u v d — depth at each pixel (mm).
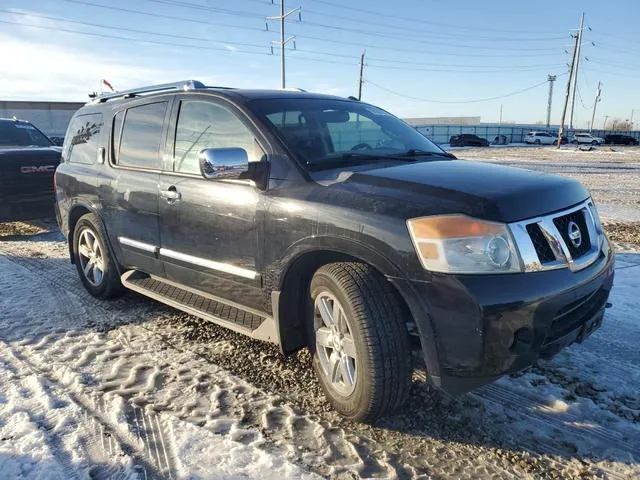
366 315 2686
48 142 9359
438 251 2502
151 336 4184
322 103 4000
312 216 2920
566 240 2760
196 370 3592
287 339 3260
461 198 2629
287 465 2557
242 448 2691
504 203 2605
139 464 2566
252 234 3297
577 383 3340
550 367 3553
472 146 49219
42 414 3031
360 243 2707
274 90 4059
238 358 3777
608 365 3572
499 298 2432
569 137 61375
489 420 2969
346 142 3654
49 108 33312
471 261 2479
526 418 2982
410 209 2631
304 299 3260
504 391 3266
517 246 2521
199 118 3871
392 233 2605
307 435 2826
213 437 2791
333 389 3021
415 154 3795
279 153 3293
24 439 2781
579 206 2986
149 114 4352
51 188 7973
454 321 2488
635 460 2613
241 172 3117
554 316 2549
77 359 3770
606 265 3025
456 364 2529
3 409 3088
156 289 4391
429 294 2523
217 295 3744
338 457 2641
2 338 4160
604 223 8789
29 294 5273
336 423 2945
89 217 4926
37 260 6703
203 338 4137
